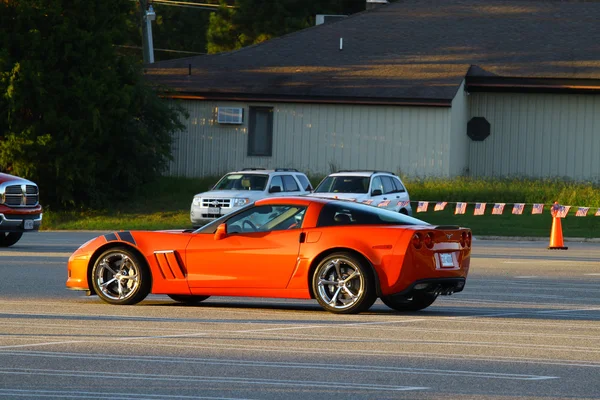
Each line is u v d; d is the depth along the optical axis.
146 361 18.47
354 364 18.30
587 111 83.31
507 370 17.84
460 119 82.38
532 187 74.69
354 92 79.38
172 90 81.62
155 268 26.81
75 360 18.52
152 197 79.31
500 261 44.53
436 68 83.25
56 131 72.50
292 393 15.73
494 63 84.38
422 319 24.84
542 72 82.31
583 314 26.36
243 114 82.12
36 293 29.80
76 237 58.94
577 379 17.06
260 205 26.62
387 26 93.44
